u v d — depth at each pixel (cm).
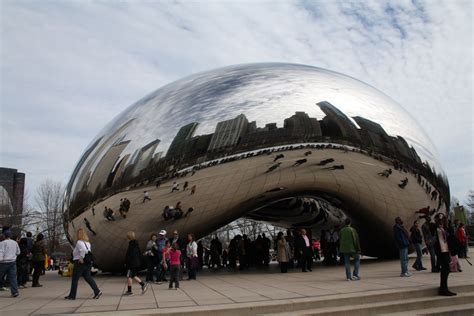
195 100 1223
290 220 1900
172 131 1184
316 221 1814
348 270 983
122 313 609
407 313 688
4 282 1075
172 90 1305
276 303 663
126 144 1222
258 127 1177
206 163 1155
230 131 1169
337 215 1628
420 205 1423
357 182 1292
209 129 1169
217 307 638
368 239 1600
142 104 1316
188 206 1178
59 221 5056
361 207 1392
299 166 1202
